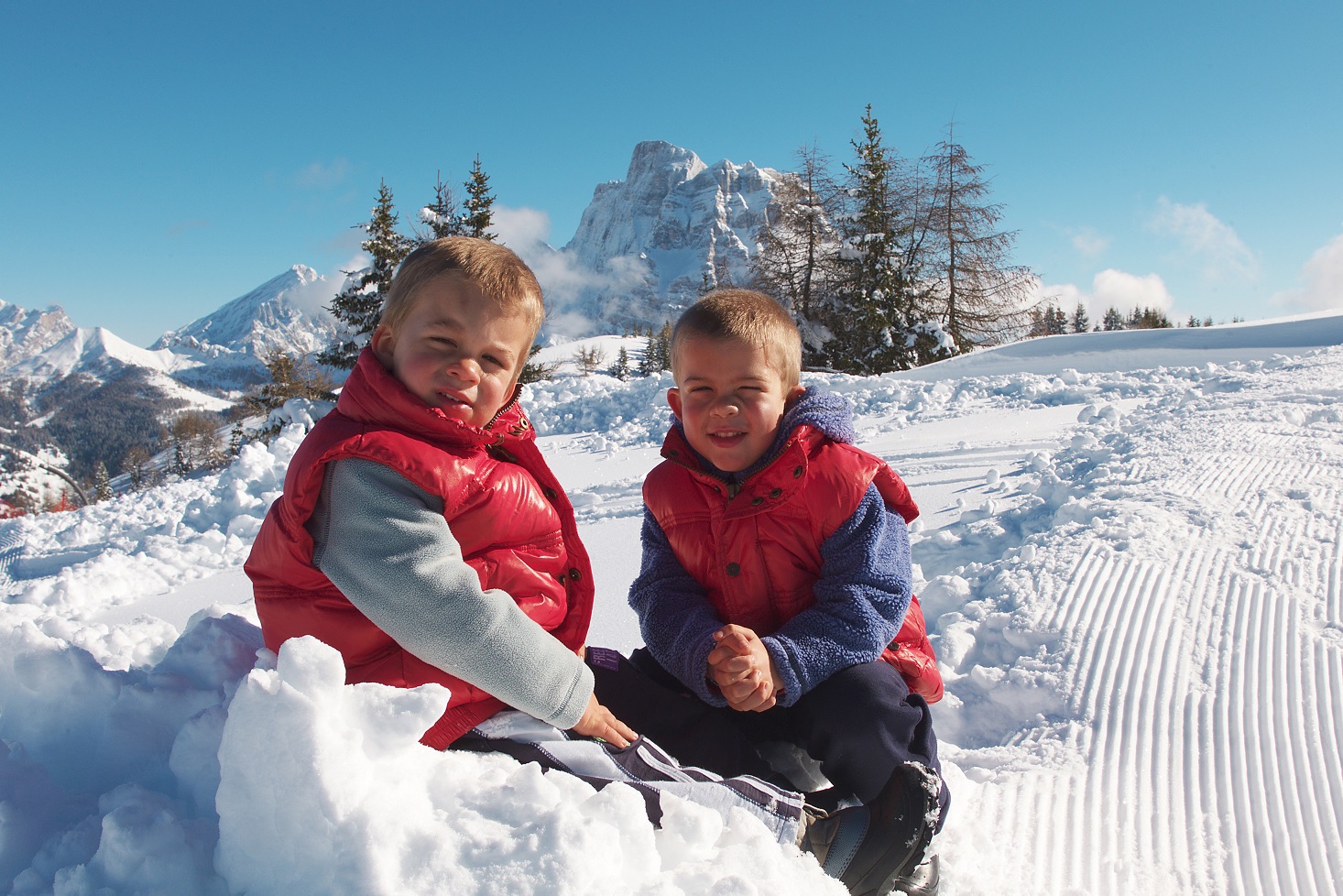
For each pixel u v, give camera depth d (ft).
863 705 6.05
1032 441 22.04
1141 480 14.90
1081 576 11.20
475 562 5.64
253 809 3.95
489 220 96.78
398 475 5.24
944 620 10.98
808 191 104.58
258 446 30.78
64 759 5.04
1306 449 16.03
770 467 6.84
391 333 5.73
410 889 3.74
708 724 6.55
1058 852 6.59
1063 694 8.91
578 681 5.37
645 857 4.28
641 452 31.24
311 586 5.48
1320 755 7.40
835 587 6.53
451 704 5.35
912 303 98.78
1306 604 9.84
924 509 16.63
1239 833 6.68
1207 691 8.50
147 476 318.86
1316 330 39.19
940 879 6.17
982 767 8.13
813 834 5.57
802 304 104.73
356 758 4.03
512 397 6.37
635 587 7.61
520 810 4.28
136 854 3.87
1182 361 38.52
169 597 17.02
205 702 5.26
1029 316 100.37
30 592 18.13
